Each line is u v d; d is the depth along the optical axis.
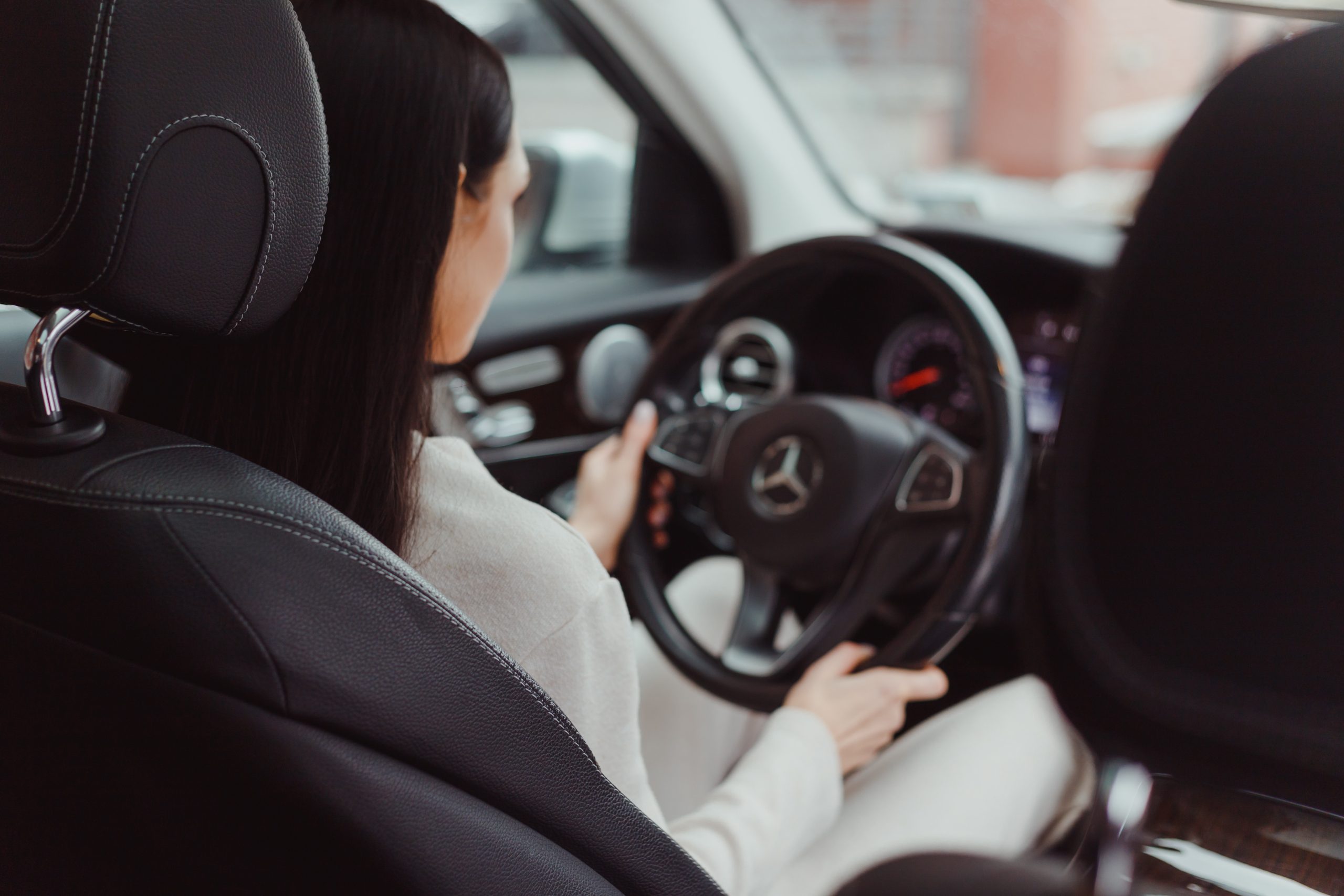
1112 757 0.42
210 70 0.46
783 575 1.16
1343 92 0.34
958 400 1.50
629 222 2.02
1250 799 0.47
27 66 0.43
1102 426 0.39
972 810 1.08
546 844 0.57
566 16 1.81
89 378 0.81
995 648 1.38
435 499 0.69
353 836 0.48
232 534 0.47
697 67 1.81
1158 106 3.55
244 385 0.67
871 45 5.02
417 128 0.66
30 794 0.54
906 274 1.12
